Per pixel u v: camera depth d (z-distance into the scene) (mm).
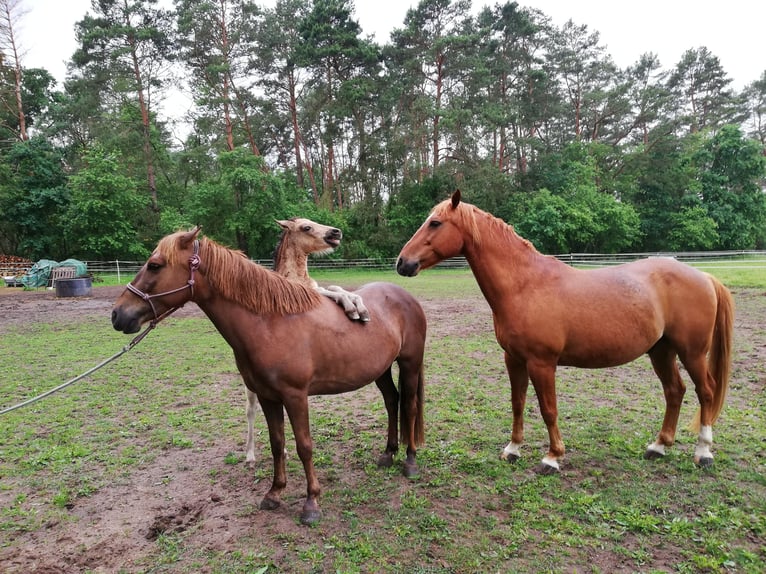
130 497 3500
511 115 30312
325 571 2611
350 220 32750
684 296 3646
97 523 3164
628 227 32031
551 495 3328
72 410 5453
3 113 31375
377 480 3631
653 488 3371
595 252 33719
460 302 14156
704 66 42281
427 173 32531
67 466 4020
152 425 4977
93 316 12523
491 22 32844
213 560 2723
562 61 36750
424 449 4172
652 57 40250
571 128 39594
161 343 9141
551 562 2619
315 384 3145
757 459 3740
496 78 30562
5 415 5277
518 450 3928
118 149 29281
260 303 2938
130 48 27328
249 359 2979
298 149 33000
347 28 30484
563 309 3492
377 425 4820
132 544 2920
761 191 36625
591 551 2707
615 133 39656
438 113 28594
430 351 8031
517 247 3676
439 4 29625
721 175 35719
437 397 5609
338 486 3559
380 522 3059
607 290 3543
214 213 27969
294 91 32219
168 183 33312
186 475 3844
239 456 4180
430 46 29656
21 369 7273
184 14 27578
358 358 3229
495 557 2670
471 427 4672
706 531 2846
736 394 5309
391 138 31266
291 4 31266
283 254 4273
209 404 5633
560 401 5309
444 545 2791
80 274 21531
